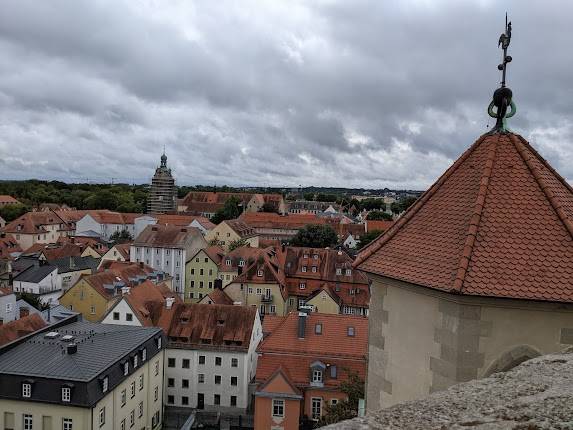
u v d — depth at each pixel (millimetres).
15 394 38625
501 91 14039
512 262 11609
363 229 149375
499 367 11617
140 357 46812
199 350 54906
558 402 7500
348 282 87250
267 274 82750
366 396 14281
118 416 42812
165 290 74250
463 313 11617
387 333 13617
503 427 6812
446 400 7793
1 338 47906
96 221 162500
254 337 57844
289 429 44125
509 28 13805
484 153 13852
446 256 12305
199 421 52875
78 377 38781
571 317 11336
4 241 123000
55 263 96375
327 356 47188
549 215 12336
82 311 72312
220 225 125750
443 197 13852
